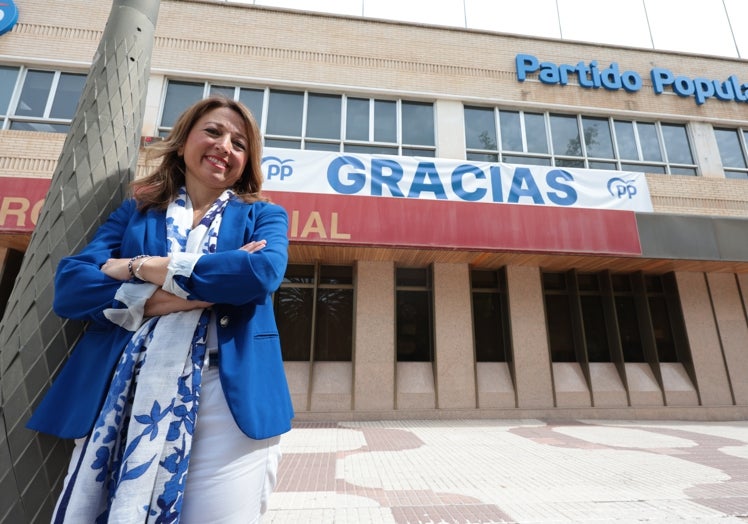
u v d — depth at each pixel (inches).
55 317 49.1
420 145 342.0
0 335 49.6
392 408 286.8
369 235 255.6
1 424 45.2
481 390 298.8
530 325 313.4
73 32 319.6
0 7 311.7
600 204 313.0
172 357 38.2
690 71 390.6
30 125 301.3
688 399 311.0
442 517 114.7
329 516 115.4
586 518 114.2
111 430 36.0
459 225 264.4
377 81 349.1
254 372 41.6
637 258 298.2
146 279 40.6
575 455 187.2
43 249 51.4
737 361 322.0
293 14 355.6
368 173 294.2
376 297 305.6
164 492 34.3
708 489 138.6
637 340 333.4
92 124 58.2
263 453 41.9
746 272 339.3
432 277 316.8
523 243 266.2
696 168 365.4
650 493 134.5
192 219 50.2
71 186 54.5
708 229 285.7
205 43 336.2
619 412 301.7
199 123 53.7
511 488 139.9
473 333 307.3
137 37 66.2
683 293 333.1
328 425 266.1
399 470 161.9
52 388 40.6
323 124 338.3
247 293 40.4
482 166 306.3
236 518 37.6
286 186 285.0
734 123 377.4
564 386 307.0
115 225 49.2
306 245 257.8
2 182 227.5
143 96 66.4
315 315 306.5
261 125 328.5
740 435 241.3
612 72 375.6
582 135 363.3
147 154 54.0
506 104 358.9
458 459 179.3
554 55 378.3
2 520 43.0
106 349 41.0
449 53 365.1
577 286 329.1
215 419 39.0
